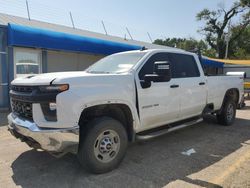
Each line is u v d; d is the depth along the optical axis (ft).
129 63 16.25
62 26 56.29
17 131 13.53
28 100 12.64
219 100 23.27
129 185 12.31
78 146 12.67
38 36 32.09
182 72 18.93
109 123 13.44
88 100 12.60
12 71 32.94
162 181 12.75
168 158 15.97
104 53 40.32
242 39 148.77
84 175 13.38
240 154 16.81
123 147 14.23
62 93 11.87
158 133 16.61
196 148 18.03
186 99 18.80
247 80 59.11
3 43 31.99
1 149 17.37
